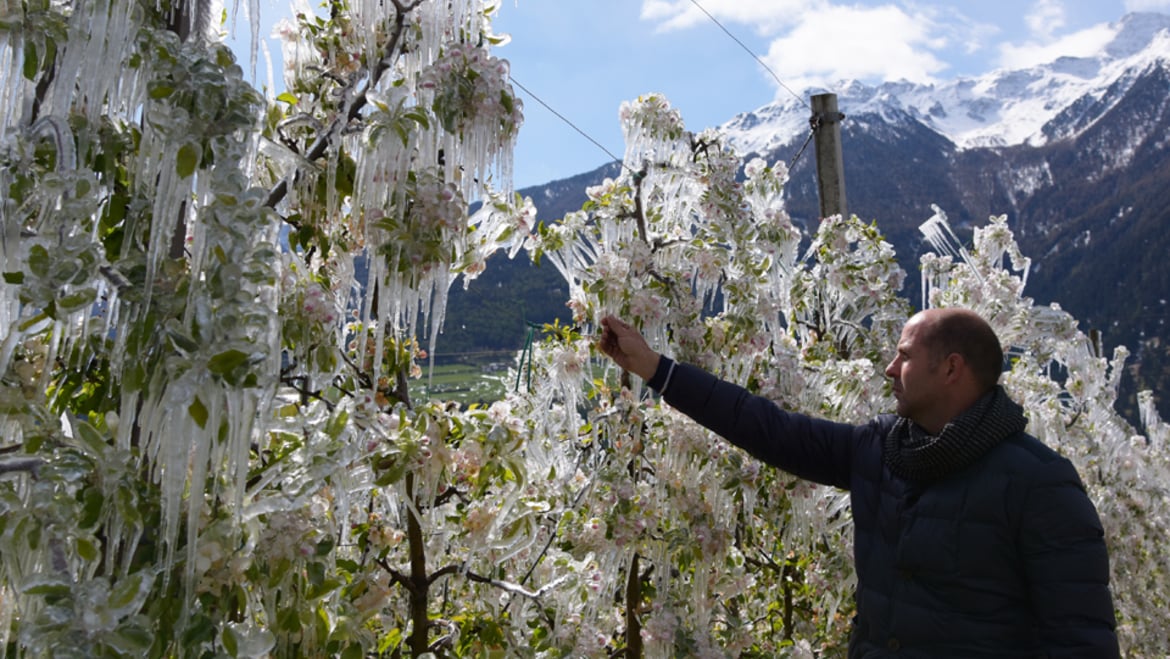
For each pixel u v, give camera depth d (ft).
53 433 4.42
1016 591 6.18
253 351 4.08
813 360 12.39
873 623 6.79
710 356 9.41
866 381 11.32
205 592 4.59
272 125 6.59
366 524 7.25
